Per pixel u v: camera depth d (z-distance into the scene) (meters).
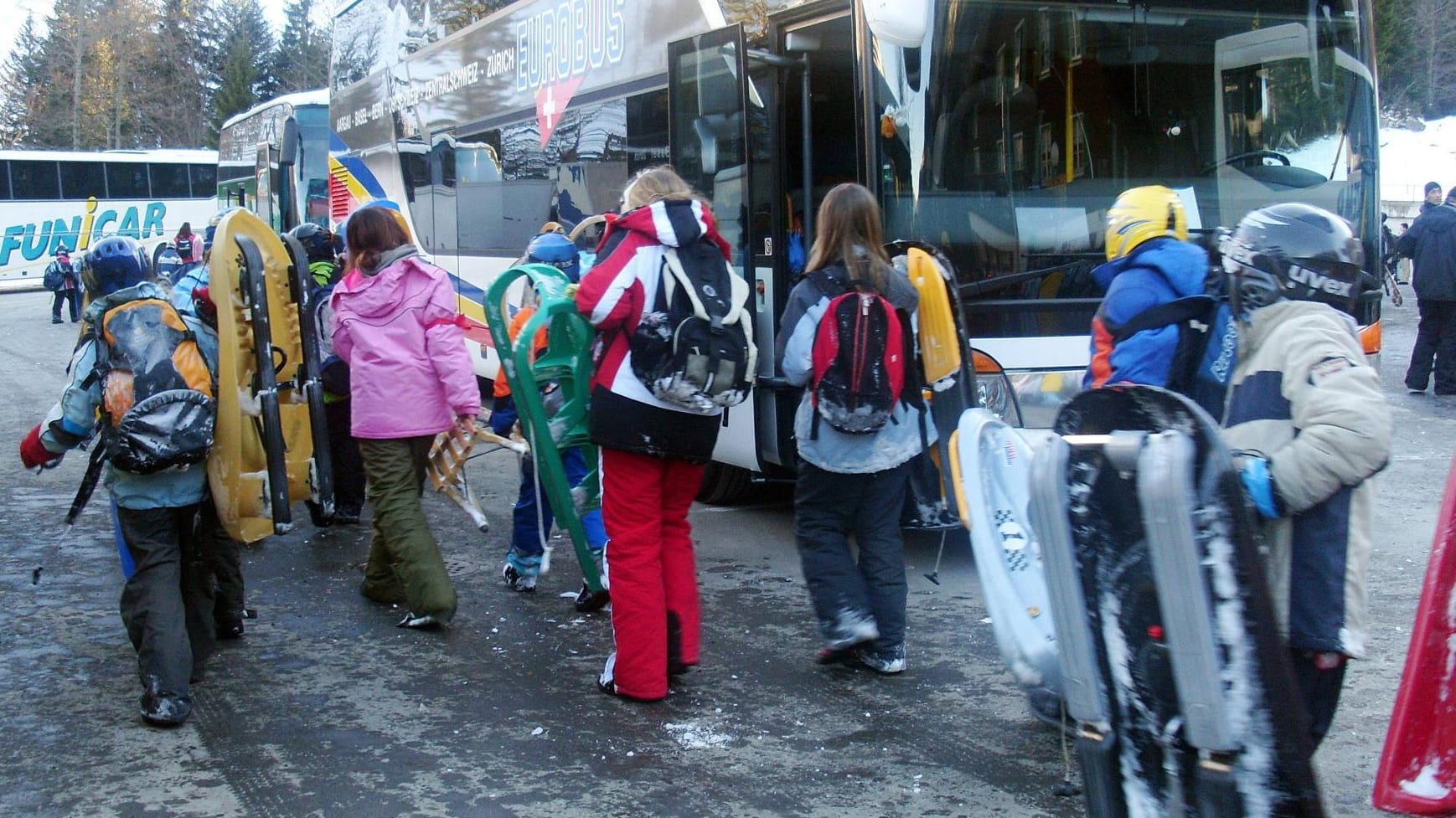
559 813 4.01
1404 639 5.60
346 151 16.84
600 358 4.82
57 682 5.22
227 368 4.65
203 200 47.91
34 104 71.56
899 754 4.45
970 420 3.72
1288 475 3.02
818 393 4.96
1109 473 2.87
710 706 4.94
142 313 4.59
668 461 4.94
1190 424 2.75
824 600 5.17
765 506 8.90
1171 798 2.89
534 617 6.16
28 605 6.32
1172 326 3.75
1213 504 2.72
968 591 6.54
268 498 4.98
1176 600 2.74
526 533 6.54
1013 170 6.80
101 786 4.21
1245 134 7.21
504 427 6.68
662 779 4.27
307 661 5.52
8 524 8.16
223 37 80.94
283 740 4.62
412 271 5.74
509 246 11.45
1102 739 2.98
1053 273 6.78
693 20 8.16
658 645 4.95
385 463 5.84
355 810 4.04
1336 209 7.29
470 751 4.52
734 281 4.85
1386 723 4.64
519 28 11.12
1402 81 44.19
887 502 5.16
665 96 8.55
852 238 5.00
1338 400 3.00
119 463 4.50
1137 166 7.03
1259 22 7.23
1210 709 2.75
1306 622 3.14
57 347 22.08
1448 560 3.56
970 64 6.74
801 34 7.25
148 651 4.71
